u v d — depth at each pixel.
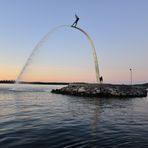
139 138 11.92
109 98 43.44
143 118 19.16
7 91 59.81
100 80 54.44
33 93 53.88
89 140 11.33
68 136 12.02
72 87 53.53
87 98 42.03
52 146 10.20
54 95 48.25
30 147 10.00
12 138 11.43
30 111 21.48
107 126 15.10
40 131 13.06
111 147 10.24
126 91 49.31
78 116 19.20
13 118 17.27
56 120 16.88
